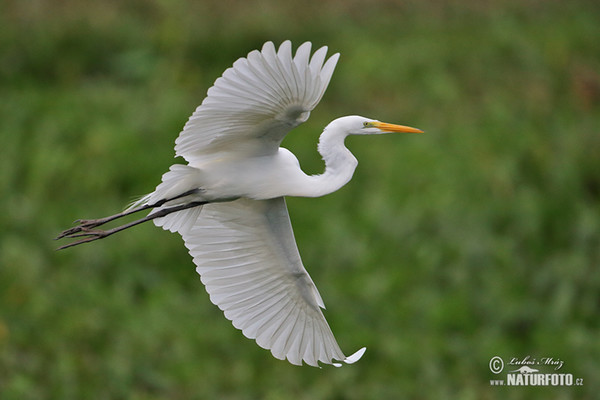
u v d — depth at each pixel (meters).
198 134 6.24
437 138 15.51
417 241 12.64
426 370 10.53
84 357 10.11
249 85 5.77
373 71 17.14
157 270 11.89
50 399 9.51
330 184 6.82
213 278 7.34
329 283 11.75
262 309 7.42
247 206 7.10
